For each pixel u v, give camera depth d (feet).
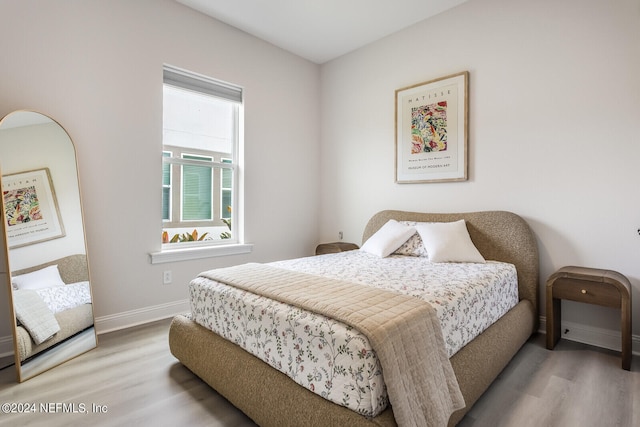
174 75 9.57
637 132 7.06
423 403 3.86
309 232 13.37
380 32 11.07
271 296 5.16
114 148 8.41
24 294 6.37
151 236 9.11
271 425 4.56
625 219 7.24
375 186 11.84
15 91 7.02
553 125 8.13
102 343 7.70
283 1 9.32
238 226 11.42
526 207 8.59
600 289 6.76
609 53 7.36
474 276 6.79
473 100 9.44
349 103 12.57
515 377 6.20
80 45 7.85
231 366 5.25
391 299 4.83
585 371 6.41
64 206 7.32
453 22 9.74
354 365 3.80
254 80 11.37
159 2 9.09
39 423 4.88
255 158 11.53
